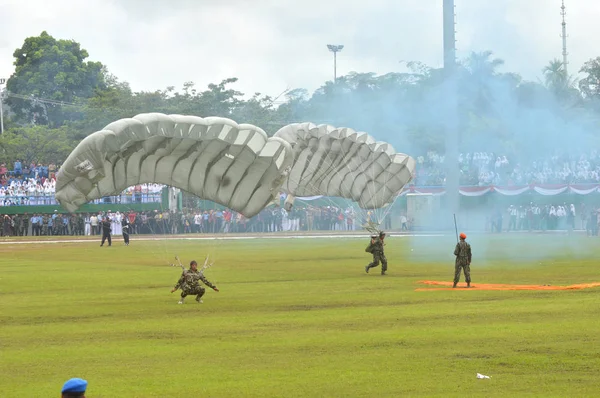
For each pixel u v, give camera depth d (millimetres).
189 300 49750
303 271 70062
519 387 26094
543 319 38906
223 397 25250
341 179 84188
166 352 32531
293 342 34125
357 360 30344
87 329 38719
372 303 46625
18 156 188875
